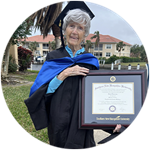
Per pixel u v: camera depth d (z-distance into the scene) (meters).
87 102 1.67
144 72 1.62
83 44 1.88
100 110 1.65
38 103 1.76
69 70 1.68
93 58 1.88
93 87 1.67
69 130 1.83
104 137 1.93
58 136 1.83
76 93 1.80
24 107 2.15
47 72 1.79
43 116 1.81
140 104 1.61
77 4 1.70
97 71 1.68
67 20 1.63
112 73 1.65
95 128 1.65
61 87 1.77
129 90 1.63
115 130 1.63
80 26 1.67
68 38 1.72
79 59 1.81
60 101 1.78
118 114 1.64
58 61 1.82
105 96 1.66
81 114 1.66
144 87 1.61
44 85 1.74
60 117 1.79
